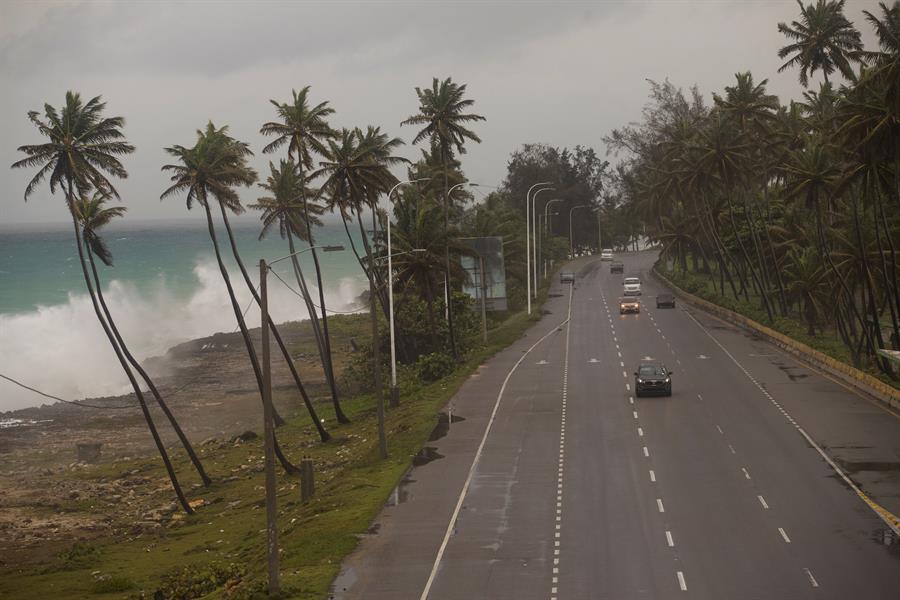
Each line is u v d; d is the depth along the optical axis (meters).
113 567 48.50
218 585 40.53
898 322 87.12
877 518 41.84
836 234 80.75
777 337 98.31
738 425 61.38
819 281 92.56
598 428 62.28
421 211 94.50
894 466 50.44
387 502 48.47
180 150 68.44
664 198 168.62
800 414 64.12
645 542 39.72
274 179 93.56
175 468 73.94
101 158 61.97
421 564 38.47
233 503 61.22
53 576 47.47
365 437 74.00
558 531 41.84
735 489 47.22
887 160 71.06
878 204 77.12
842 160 89.62
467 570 37.38
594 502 46.03
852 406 66.19
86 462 78.81
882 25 64.94
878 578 34.47
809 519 42.03
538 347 101.56
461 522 44.06
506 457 56.19
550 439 60.09
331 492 53.06
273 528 36.09
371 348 100.50
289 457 72.56
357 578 37.25
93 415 97.19
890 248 72.81
